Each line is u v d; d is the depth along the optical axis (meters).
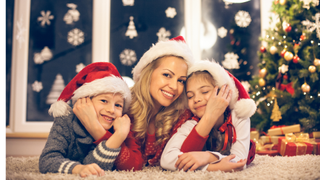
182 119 1.07
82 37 2.69
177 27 2.73
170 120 1.07
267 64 2.27
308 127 1.94
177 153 0.89
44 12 2.68
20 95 2.55
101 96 0.89
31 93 2.60
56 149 0.86
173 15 2.74
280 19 2.27
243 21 2.74
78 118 0.90
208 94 0.97
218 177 0.72
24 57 2.60
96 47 2.66
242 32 2.74
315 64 2.00
